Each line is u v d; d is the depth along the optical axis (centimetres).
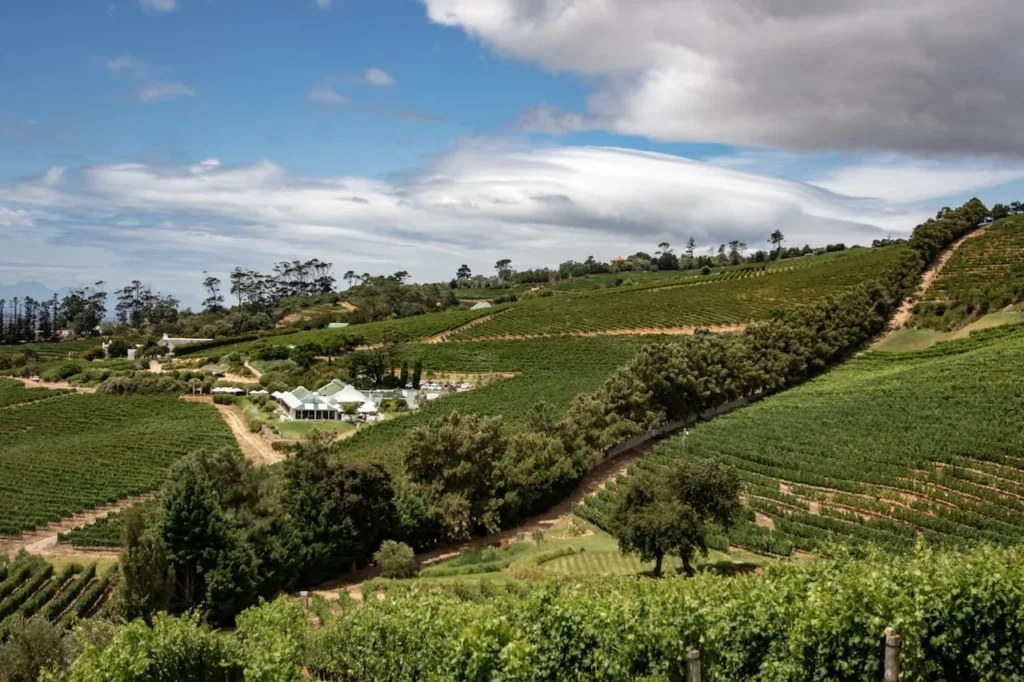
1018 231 14112
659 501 4647
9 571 5406
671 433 8969
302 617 3102
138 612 4012
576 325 15338
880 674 1992
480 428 6725
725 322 14088
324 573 5422
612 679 2145
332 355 15350
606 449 8094
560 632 2258
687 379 9050
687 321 14512
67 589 5269
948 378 8081
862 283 13012
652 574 4662
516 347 14262
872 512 5466
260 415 11319
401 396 12206
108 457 9169
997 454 5762
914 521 5088
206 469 5228
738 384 9550
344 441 9312
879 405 7738
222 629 4503
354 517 5594
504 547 6056
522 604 2458
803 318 11169
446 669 2262
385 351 13462
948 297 11919
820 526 5291
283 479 5791
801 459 6669
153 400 12525
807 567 2614
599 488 7269
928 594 2061
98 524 6800
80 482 8200
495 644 2197
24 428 11075
